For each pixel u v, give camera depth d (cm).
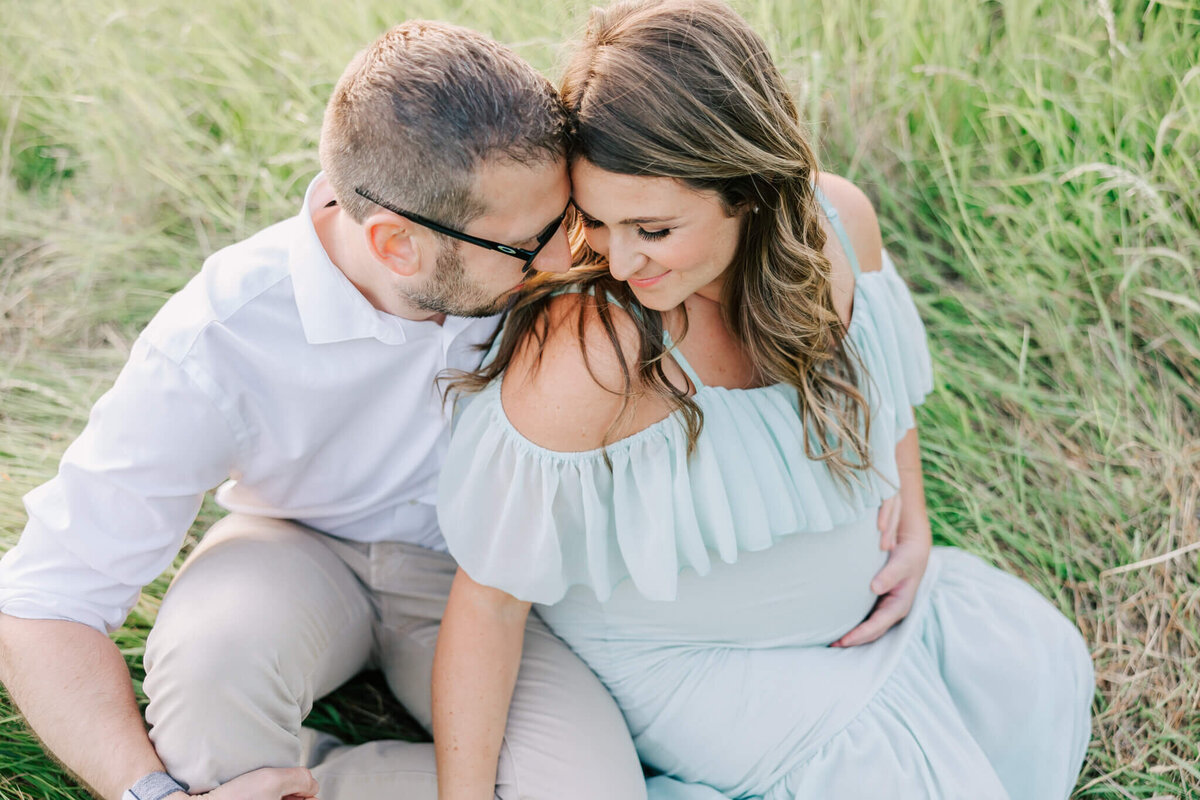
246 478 173
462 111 138
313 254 157
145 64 294
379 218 146
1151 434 239
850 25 285
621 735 174
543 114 140
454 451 159
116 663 160
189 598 162
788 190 146
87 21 301
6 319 263
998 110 267
